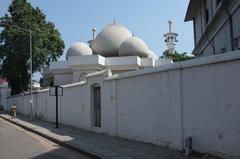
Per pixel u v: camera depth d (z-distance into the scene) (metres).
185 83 11.84
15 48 48.91
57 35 53.44
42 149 14.76
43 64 50.69
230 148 10.02
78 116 22.50
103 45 46.97
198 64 11.12
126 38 47.06
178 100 12.16
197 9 27.00
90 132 19.73
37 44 49.31
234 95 9.88
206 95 10.91
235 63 9.85
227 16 18.47
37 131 21.50
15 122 30.47
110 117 17.56
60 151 14.20
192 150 11.40
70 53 47.56
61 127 23.55
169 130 12.75
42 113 32.53
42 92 32.44
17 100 48.38
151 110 13.92
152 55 50.25
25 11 50.31
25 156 12.91
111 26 48.50
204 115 11.00
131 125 15.52
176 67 12.19
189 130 11.66
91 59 41.53
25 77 51.72
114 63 42.62
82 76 42.25
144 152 12.24
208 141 10.84
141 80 14.64
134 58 42.06
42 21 52.41
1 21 49.47
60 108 26.34
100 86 18.78
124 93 16.12
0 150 14.51
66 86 24.62
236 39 16.95
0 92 62.31
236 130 9.83
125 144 14.34
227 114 10.12
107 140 15.89
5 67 50.38
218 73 10.44
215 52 21.94
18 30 48.53
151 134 13.99
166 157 11.12
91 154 12.60
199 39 25.97
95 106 20.30
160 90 13.27
